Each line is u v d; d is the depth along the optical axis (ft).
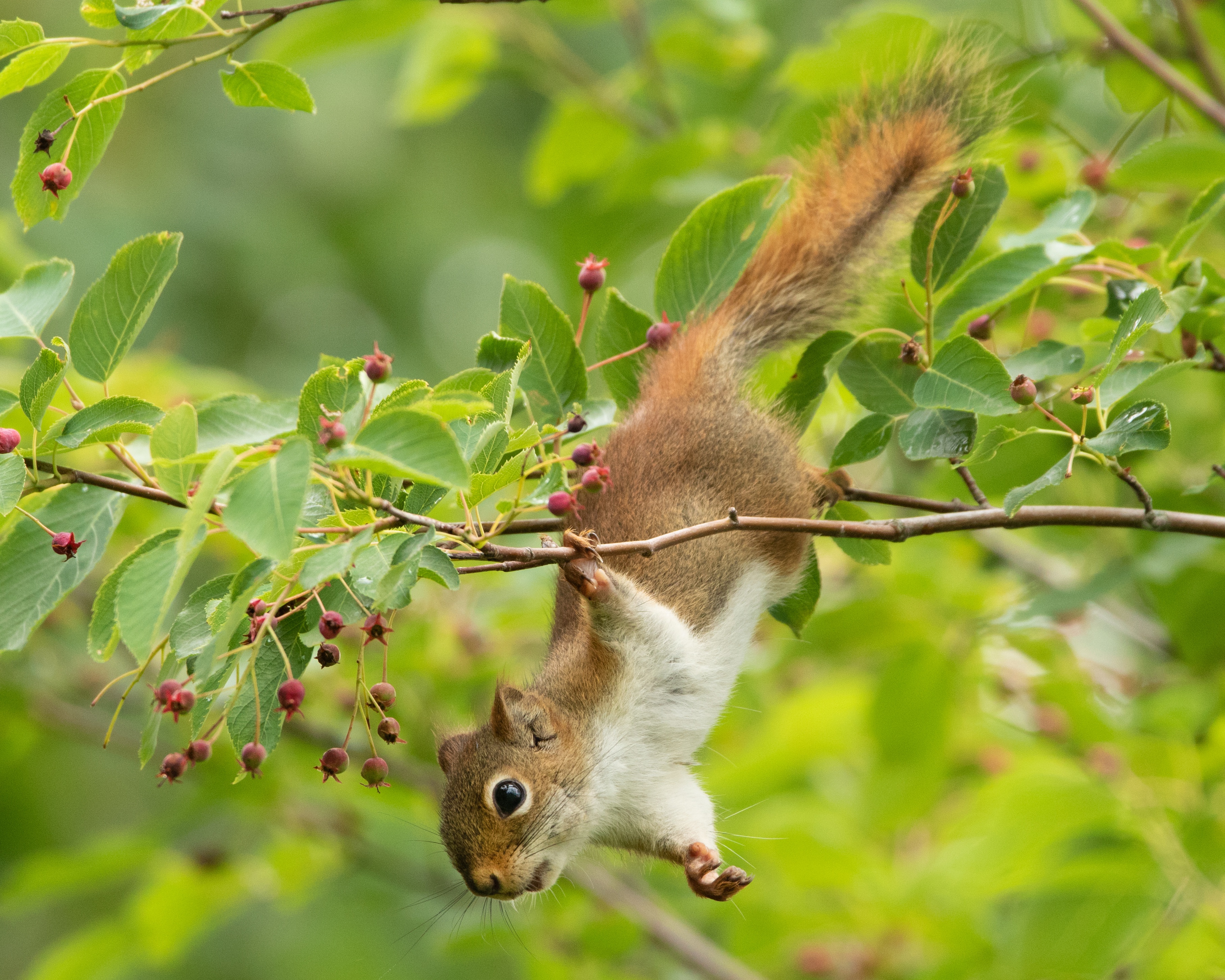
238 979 58.59
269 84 23.21
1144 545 33.01
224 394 21.30
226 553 38.17
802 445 29.22
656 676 25.91
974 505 34.73
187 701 20.04
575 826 25.96
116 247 63.36
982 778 41.55
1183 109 37.29
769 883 39.45
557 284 59.82
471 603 39.91
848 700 40.27
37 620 20.45
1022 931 32.86
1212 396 38.14
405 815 38.96
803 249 29.68
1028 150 34.47
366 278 69.21
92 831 60.75
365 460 17.08
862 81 32.14
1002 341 34.55
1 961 62.59
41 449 19.85
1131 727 35.01
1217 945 32.53
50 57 22.12
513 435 21.03
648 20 64.39
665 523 26.61
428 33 45.60
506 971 56.65
